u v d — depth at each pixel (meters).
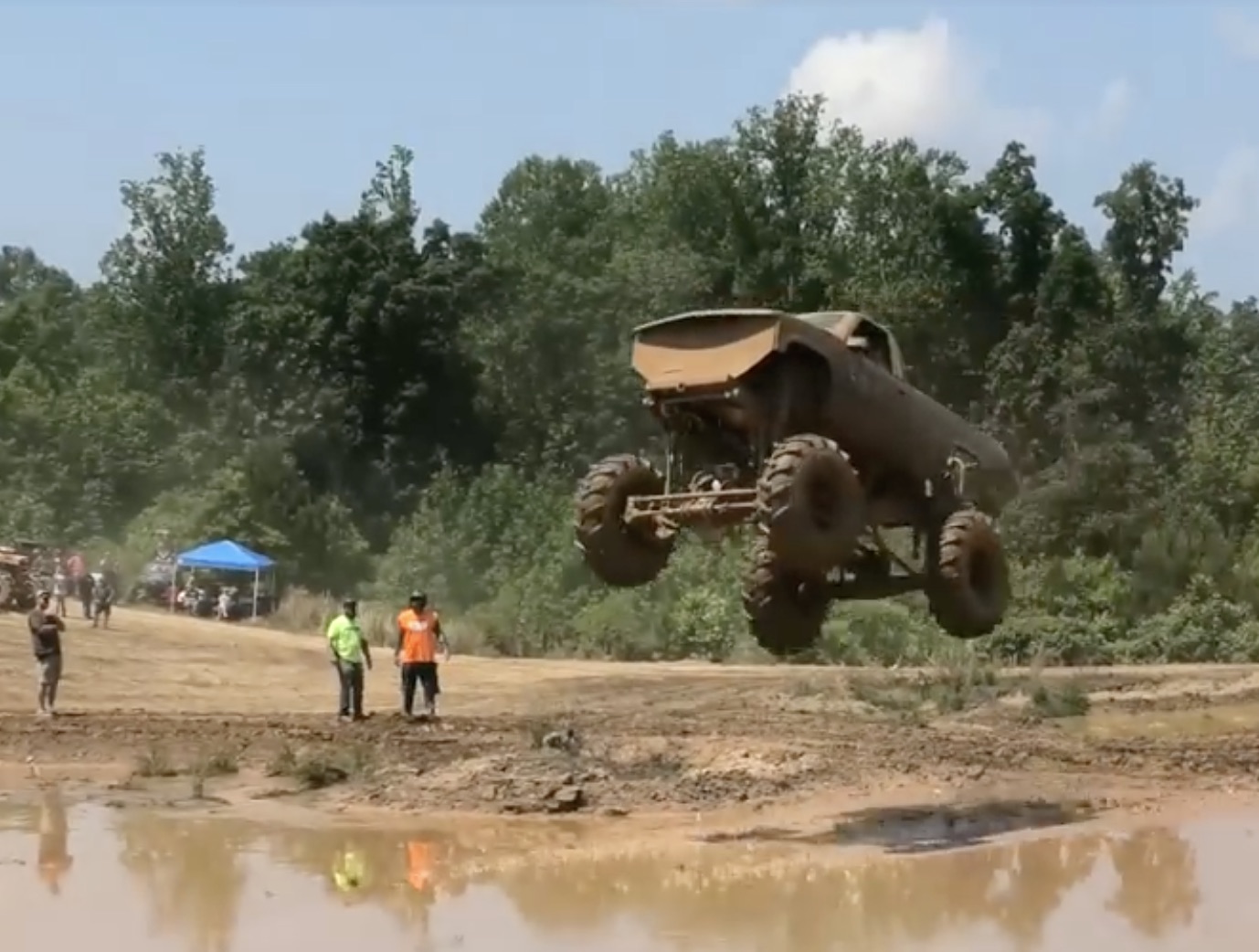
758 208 84.69
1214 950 11.94
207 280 85.94
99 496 74.00
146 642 36.53
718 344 15.35
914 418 16.56
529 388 78.12
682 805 18.14
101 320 86.38
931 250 82.50
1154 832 16.84
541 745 21.47
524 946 11.88
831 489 14.88
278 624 50.16
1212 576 53.53
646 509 15.86
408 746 22.28
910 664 43.00
